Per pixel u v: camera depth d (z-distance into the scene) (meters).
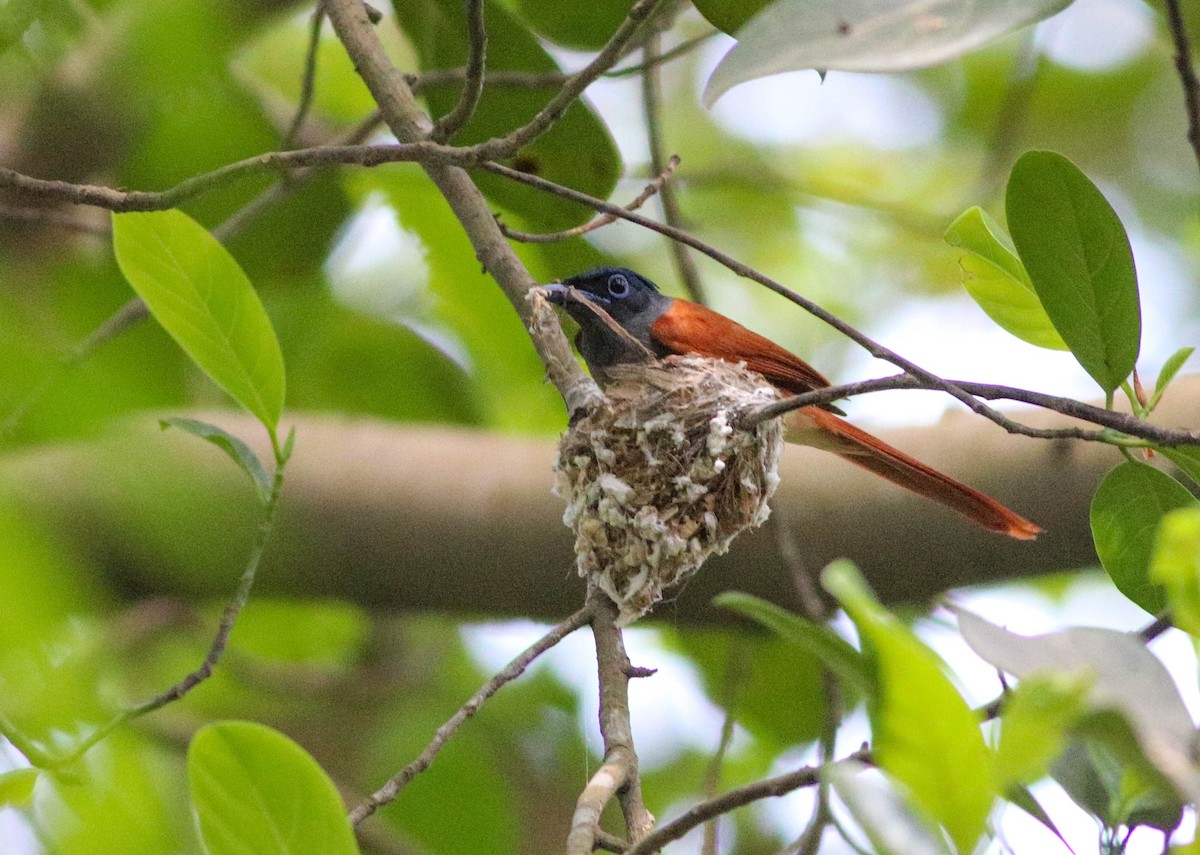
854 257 14.58
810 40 4.63
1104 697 3.95
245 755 4.55
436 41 8.86
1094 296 5.63
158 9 4.56
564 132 8.70
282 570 9.19
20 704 4.83
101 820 4.97
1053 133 14.78
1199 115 5.27
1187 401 8.63
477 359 12.47
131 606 8.80
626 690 6.44
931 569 9.16
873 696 4.38
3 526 3.44
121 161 8.97
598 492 7.39
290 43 12.42
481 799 10.57
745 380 8.12
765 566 9.30
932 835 3.91
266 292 11.26
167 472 7.07
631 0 8.95
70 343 5.08
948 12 4.62
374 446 9.48
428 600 9.56
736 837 11.33
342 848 4.63
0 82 8.61
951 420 9.52
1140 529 6.21
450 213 11.43
